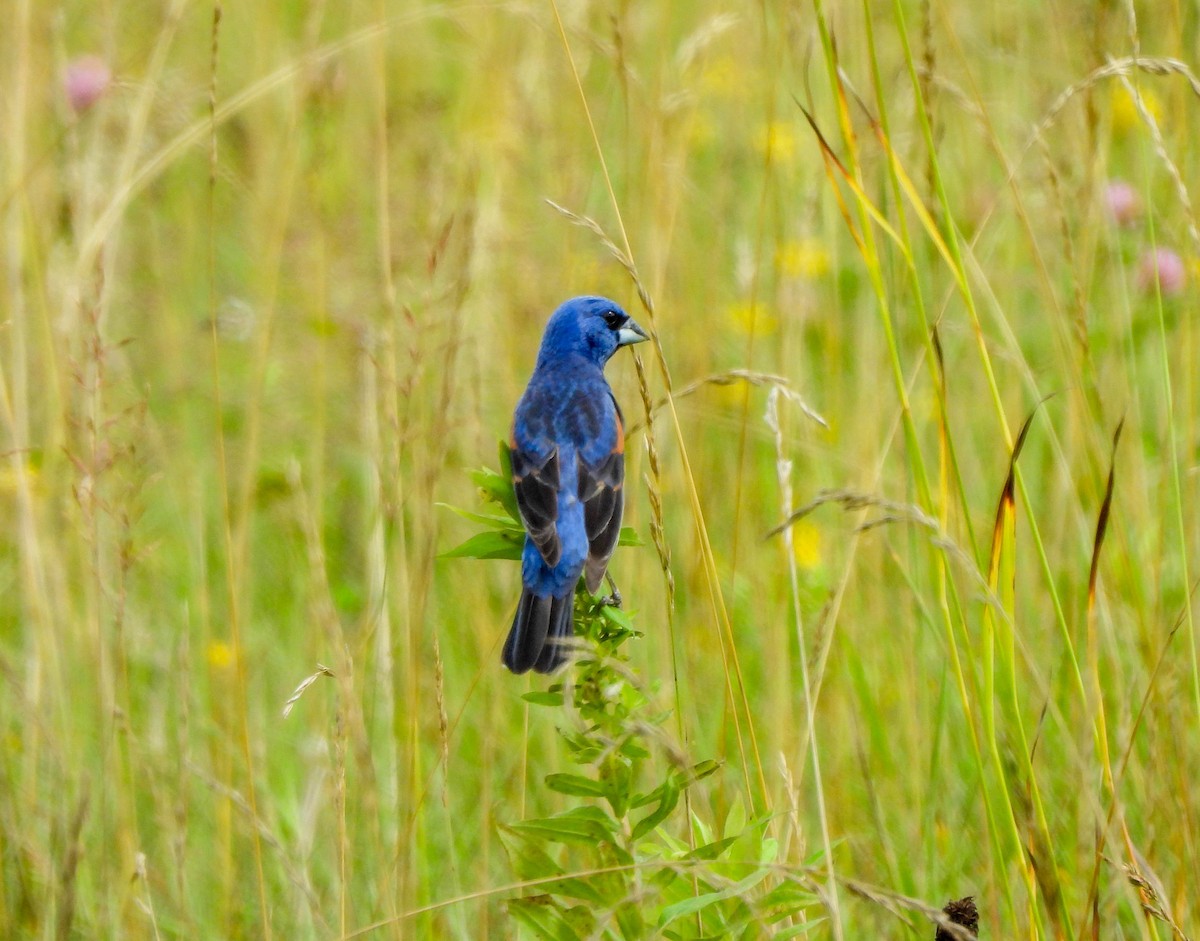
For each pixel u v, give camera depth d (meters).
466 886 9.55
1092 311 12.16
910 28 14.40
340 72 13.57
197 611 11.53
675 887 7.24
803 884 6.62
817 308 13.02
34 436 12.65
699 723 10.31
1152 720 8.77
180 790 8.70
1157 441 11.76
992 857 8.42
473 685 9.16
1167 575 10.30
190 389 13.24
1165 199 12.20
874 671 10.69
